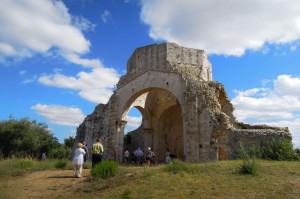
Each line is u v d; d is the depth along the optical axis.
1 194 11.73
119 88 31.41
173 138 38.44
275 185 10.72
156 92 35.81
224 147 23.34
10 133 45.69
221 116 24.27
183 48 35.06
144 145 35.81
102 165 14.62
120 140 30.11
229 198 9.62
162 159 35.84
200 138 24.66
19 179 15.73
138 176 13.20
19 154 43.75
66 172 18.05
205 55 36.22
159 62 34.50
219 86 27.41
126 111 30.95
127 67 38.19
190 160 24.28
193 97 25.75
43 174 17.23
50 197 11.46
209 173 13.24
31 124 49.56
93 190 11.95
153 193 10.56
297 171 12.72
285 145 19.31
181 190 10.74
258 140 21.77
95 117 34.22
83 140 35.81
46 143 50.44
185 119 25.80
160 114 36.44
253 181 11.37
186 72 32.94
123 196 10.06
